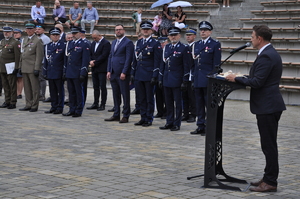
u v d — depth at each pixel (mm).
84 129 10273
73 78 11953
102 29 22062
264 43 5945
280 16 19234
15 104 13523
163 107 12031
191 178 6383
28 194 5605
